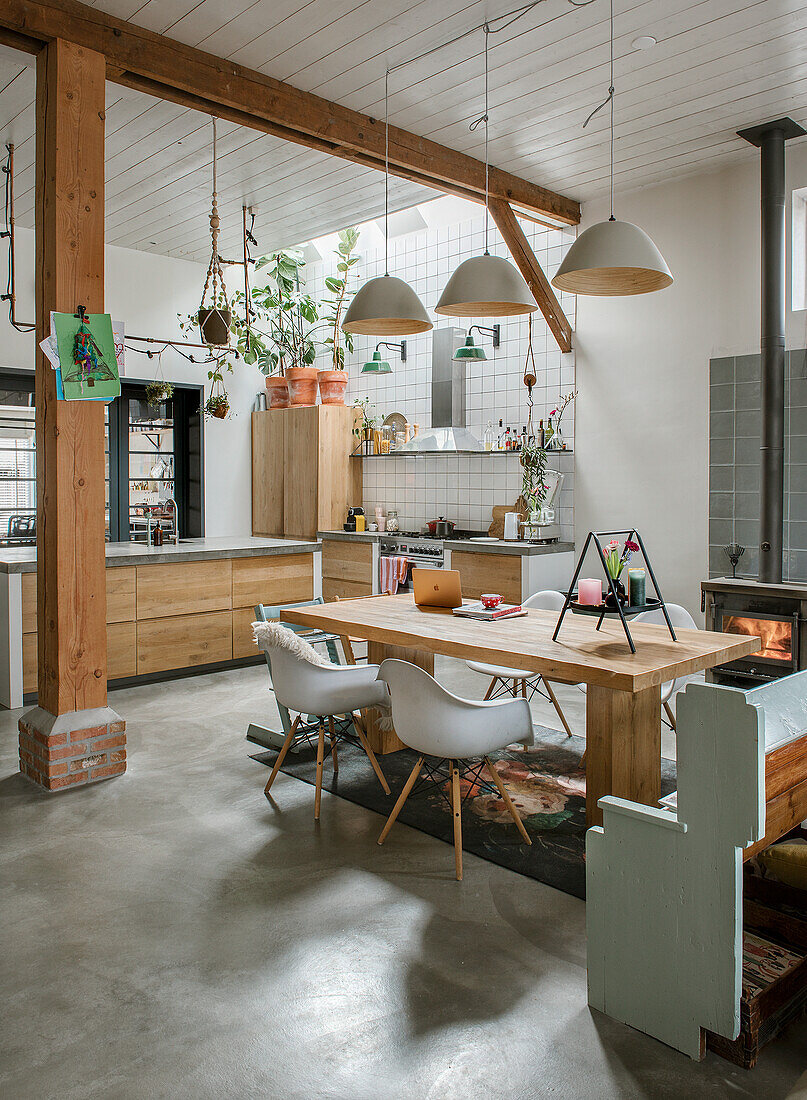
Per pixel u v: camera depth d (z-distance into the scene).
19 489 6.44
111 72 3.59
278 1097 1.77
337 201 5.64
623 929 2.01
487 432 6.55
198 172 5.07
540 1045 1.94
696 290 5.26
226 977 2.20
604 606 2.95
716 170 5.12
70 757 3.55
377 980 2.18
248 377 7.95
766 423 4.53
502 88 4.06
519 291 3.38
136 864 2.86
